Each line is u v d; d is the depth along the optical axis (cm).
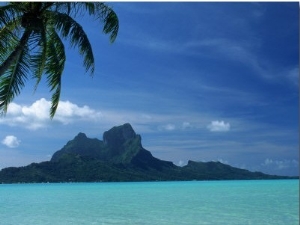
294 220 1997
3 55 1105
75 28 1141
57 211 2648
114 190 6531
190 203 3183
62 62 1209
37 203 3491
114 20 1198
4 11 1028
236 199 3588
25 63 1094
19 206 3142
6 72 1096
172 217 2189
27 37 1067
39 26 1061
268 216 2177
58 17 1130
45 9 1113
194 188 7012
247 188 6412
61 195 4978
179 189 6556
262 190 5481
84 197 4412
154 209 2684
